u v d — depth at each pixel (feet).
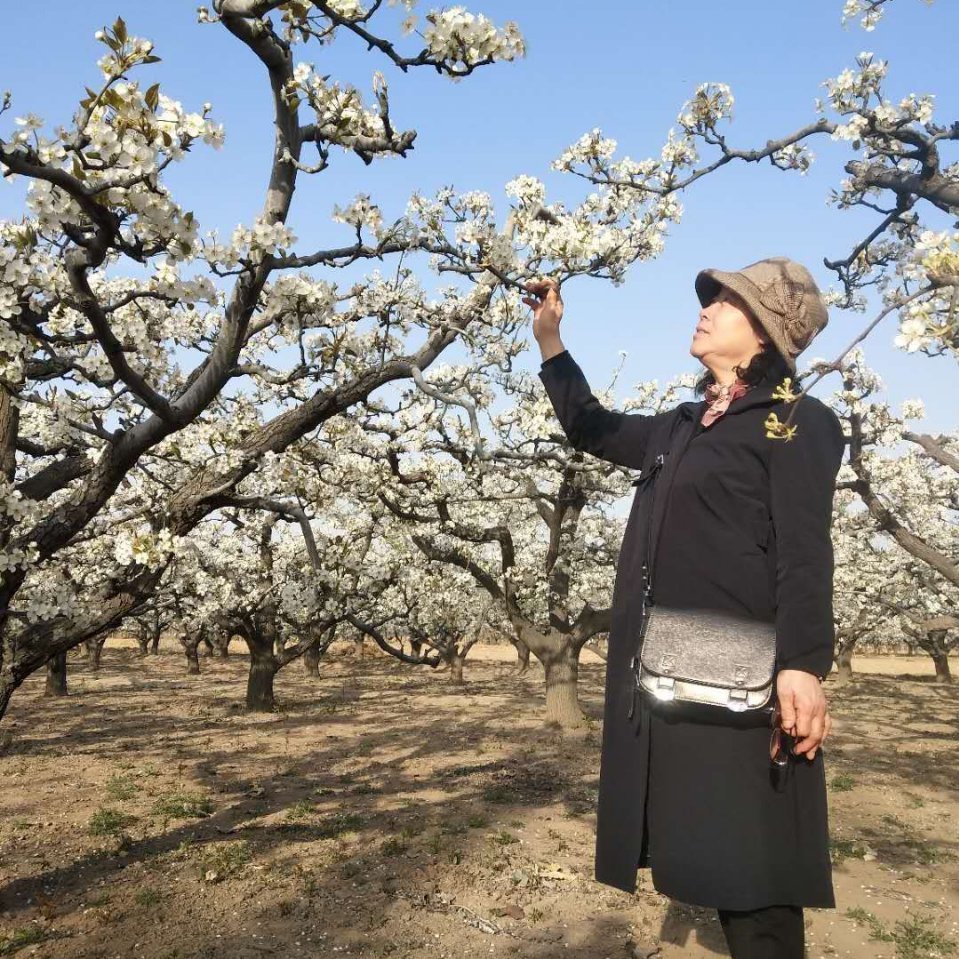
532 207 16.10
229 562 57.21
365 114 14.16
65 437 21.31
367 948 16.75
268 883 20.42
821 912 19.45
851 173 20.30
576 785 33.37
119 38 9.42
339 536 49.14
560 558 49.32
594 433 7.59
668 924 18.30
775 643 5.47
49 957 15.97
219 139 10.21
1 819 26.37
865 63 18.45
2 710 16.31
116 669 96.58
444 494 43.62
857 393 31.32
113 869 21.42
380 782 33.58
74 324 16.69
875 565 62.28
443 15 10.77
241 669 97.91
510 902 19.57
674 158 22.97
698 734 5.63
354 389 19.31
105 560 33.99
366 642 132.26
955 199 17.16
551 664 50.44
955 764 41.29
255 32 11.95
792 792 5.50
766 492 5.79
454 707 60.18
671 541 5.98
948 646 97.40
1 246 12.50
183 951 16.34
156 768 35.58
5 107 10.38
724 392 6.39
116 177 9.91
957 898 21.07
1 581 16.15
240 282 13.29
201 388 14.39
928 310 5.45
